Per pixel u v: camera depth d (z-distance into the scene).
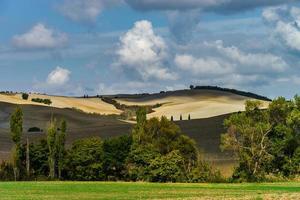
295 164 166.25
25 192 115.00
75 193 111.69
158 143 172.38
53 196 103.81
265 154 165.50
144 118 178.88
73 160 172.38
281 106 168.88
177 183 155.25
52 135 175.25
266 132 165.88
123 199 95.38
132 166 170.00
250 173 164.00
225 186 137.25
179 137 173.38
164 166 162.12
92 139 175.00
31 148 177.12
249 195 93.00
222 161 180.25
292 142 167.12
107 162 171.25
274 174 168.25
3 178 172.75
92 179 172.25
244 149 165.88
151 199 92.75
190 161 167.50
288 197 82.75
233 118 167.12
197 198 88.75
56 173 176.00
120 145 171.38
